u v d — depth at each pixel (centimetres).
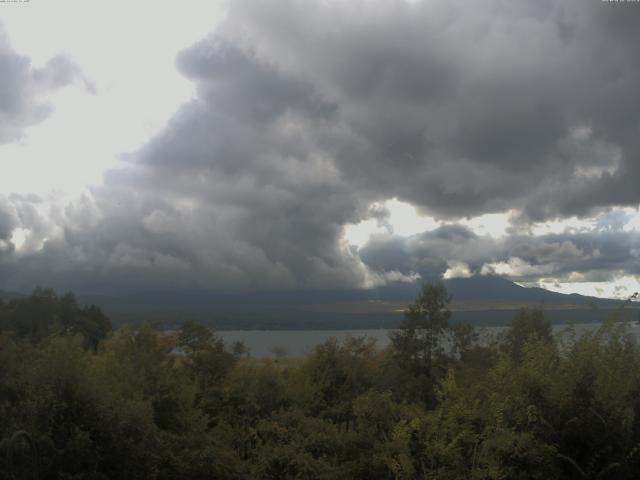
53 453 859
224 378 1747
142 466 967
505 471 739
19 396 948
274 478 1116
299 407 1678
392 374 1883
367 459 1041
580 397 770
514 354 1192
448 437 829
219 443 1305
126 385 1245
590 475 736
